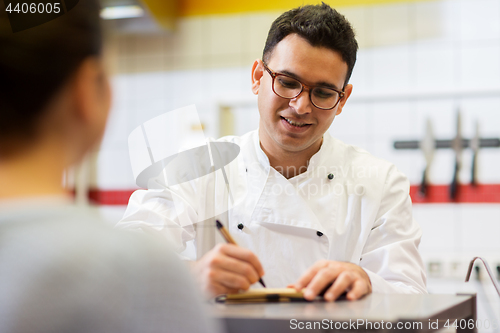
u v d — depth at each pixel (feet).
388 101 9.11
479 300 8.36
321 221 4.52
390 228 4.37
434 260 8.61
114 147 9.98
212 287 2.81
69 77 1.42
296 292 2.78
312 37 3.99
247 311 2.35
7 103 1.37
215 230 4.65
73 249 1.30
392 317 2.09
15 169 1.42
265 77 4.28
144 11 8.55
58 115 1.44
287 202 4.44
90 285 1.26
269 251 4.41
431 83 9.05
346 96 4.65
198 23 9.92
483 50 8.94
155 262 1.37
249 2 9.76
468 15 9.00
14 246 1.29
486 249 8.66
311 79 4.02
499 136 8.70
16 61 1.36
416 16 9.14
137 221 4.00
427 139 8.87
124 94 10.04
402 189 4.68
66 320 1.23
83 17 1.44
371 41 9.25
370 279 3.22
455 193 8.75
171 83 9.96
